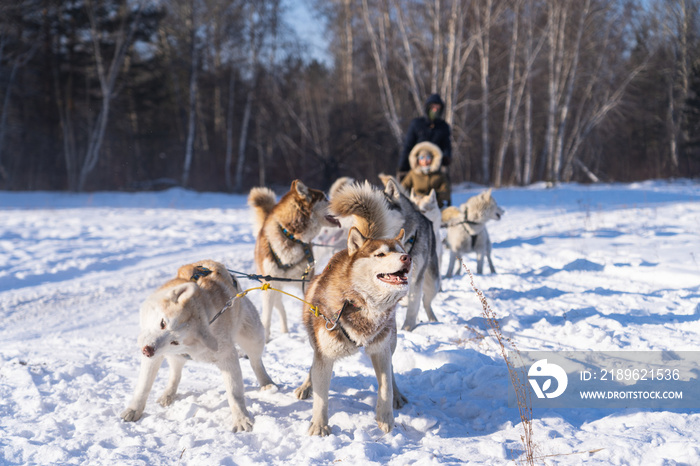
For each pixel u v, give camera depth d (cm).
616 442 326
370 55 3281
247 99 3281
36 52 3025
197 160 3647
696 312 627
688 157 3900
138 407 391
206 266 422
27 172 3175
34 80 3122
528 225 1510
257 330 432
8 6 2655
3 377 469
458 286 817
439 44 2681
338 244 699
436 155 877
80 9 2878
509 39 3123
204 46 3089
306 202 575
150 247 1169
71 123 3155
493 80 3362
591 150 4372
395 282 346
